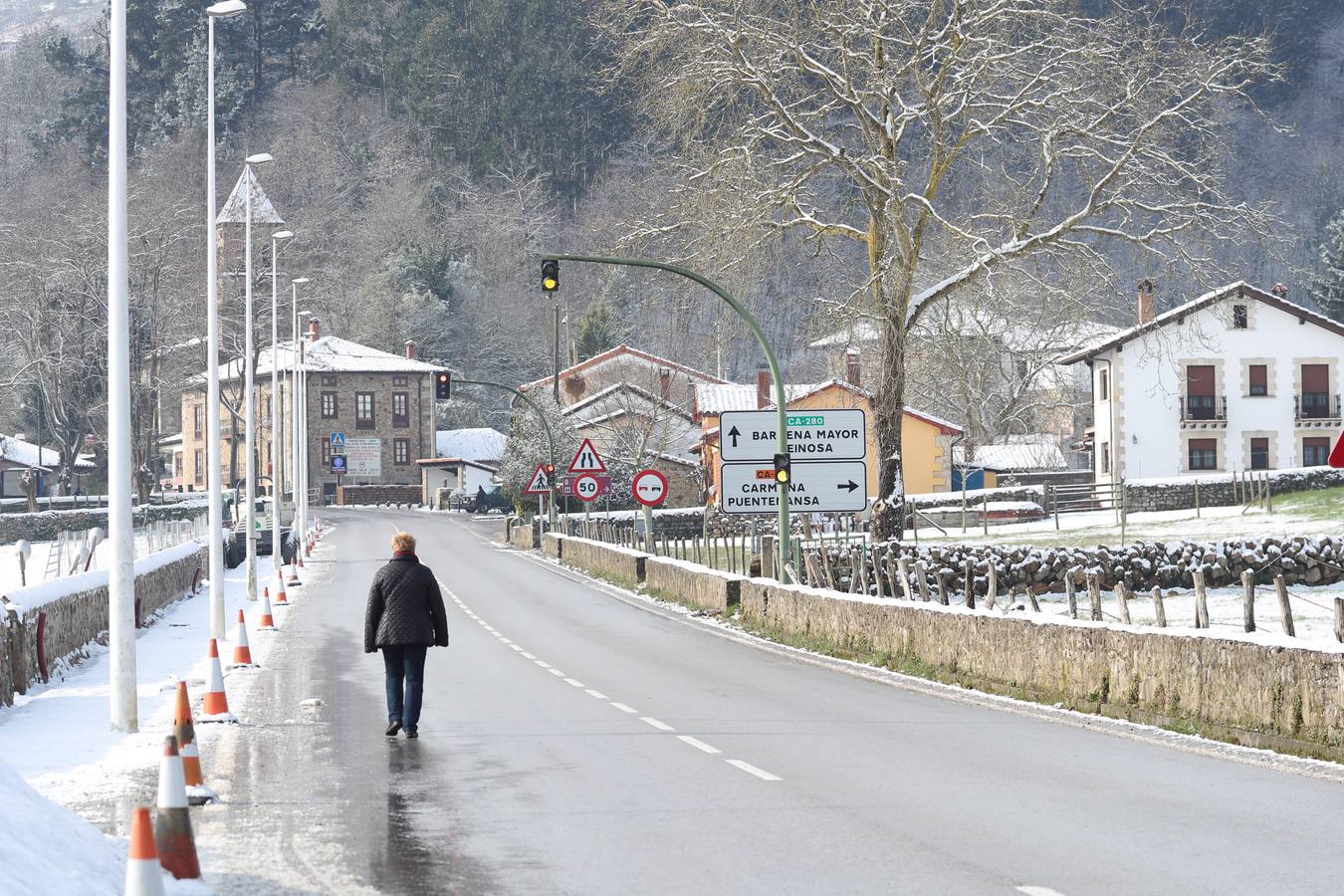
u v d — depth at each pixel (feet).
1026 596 154.81
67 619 111.24
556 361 414.21
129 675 79.00
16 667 93.15
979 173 176.55
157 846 41.57
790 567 154.81
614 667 114.21
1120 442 335.26
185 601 187.83
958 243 167.94
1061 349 372.38
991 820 51.16
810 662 118.62
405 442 594.65
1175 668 76.38
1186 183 169.17
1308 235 611.47
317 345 602.03
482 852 46.57
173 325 454.40
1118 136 167.43
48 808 41.91
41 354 444.55
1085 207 168.86
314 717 84.33
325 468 586.04
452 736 75.66
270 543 300.81
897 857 45.14
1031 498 295.28
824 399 315.17
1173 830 49.14
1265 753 66.85
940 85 168.45
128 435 81.20
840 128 178.50
